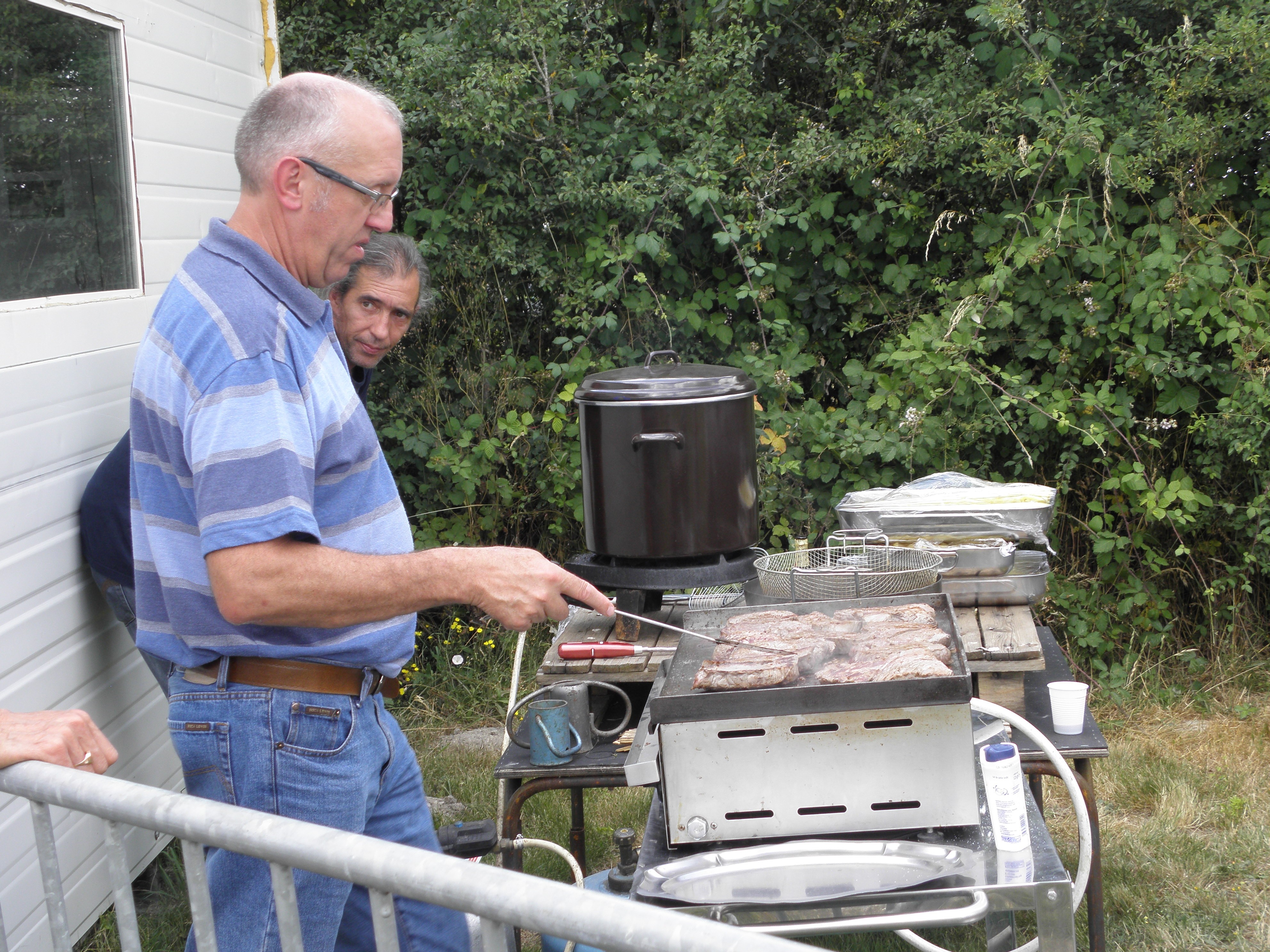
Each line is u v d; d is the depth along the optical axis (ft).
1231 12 15.06
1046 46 15.61
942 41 16.10
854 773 5.70
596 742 8.38
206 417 4.68
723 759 5.74
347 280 8.66
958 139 15.43
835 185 16.94
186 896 9.98
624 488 9.82
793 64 17.48
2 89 7.50
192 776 5.36
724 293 16.65
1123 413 14.78
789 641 6.36
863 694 5.52
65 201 8.29
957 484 10.79
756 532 10.28
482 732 14.85
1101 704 14.70
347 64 17.25
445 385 16.51
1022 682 8.45
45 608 7.82
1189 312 14.33
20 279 7.68
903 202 16.06
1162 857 10.59
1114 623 15.52
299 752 5.28
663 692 6.05
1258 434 14.25
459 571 4.94
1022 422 15.48
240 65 12.07
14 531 7.45
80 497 8.33
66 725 4.54
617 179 16.69
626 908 2.98
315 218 5.23
